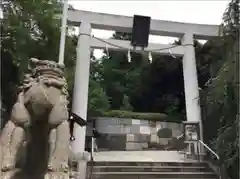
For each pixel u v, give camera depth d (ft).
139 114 54.13
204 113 40.83
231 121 30.17
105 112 53.78
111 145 50.37
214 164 29.81
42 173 13.78
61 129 13.10
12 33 29.94
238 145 26.99
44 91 13.38
